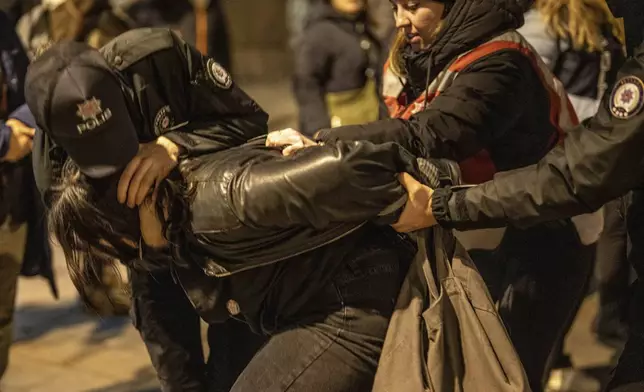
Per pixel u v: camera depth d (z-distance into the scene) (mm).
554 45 2684
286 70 10039
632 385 1832
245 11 9828
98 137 1591
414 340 1738
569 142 1669
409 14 2203
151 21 3570
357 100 3688
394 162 1705
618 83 1614
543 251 2498
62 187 1719
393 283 1850
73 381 3426
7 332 2988
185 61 1858
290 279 1813
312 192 1611
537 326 2535
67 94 1556
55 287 3303
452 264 1841
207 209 1684
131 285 2508
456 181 1934
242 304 1856
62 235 1744
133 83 1780
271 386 1771
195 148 1806
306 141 1889
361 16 3664
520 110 2215
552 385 3070
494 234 2457
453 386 1743
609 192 1633
